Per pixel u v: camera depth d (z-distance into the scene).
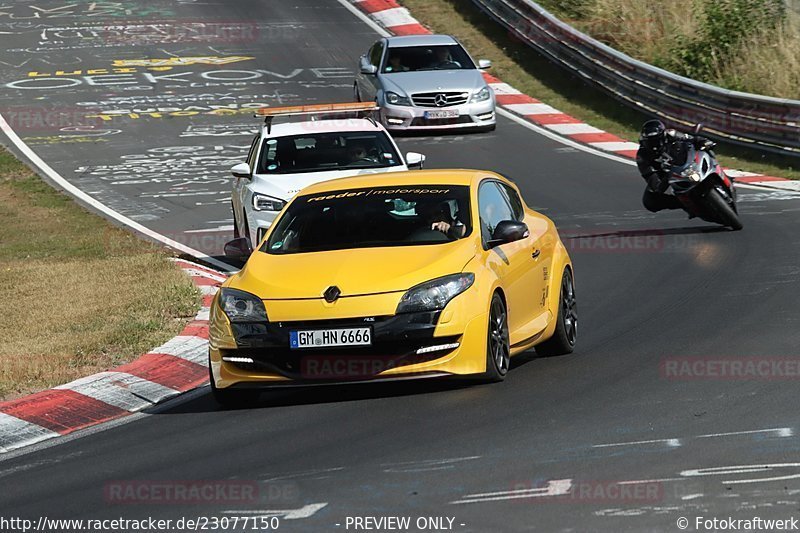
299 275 30.92
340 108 54.75
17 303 46.88
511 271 32.62
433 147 88.19
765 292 43.19
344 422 28.56
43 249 62.78
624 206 68.12
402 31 127.44
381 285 29.98
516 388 30.91
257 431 28.59
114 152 89.38
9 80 112.50
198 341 39.28
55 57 120.38
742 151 86.75
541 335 34.34
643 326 39.22
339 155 52.81
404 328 29.50
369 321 29.59
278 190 50.66
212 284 49.84
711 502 20.86
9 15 138.38
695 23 110.62
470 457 24.53
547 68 112.69
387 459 24.84
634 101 99.56
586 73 106.50
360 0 140.50
